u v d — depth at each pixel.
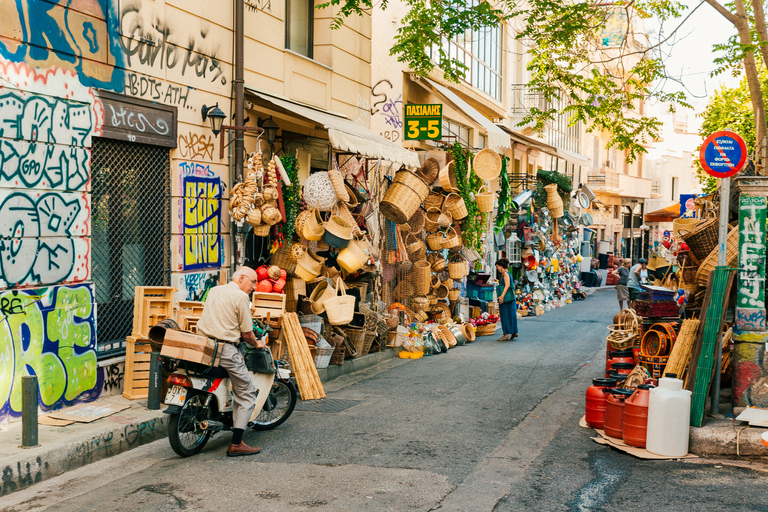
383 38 16.33
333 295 10.72
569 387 9.90
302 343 9.16
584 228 34.88
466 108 16.86
